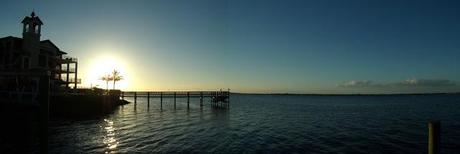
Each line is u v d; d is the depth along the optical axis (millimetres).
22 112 27062
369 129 30047
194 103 79062
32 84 34344
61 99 34469
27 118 26719
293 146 20922
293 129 29609
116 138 22578
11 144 18906
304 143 22062
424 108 69875
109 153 17781
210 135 24812
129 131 26156
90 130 26031
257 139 23375
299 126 32219
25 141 19781
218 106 65688
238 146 20562
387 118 43000
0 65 46156
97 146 19609
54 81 49844
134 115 41438
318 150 19750
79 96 37406
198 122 34062
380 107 76000
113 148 19109
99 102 42094
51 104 33250
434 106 79688
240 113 48969
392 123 36031
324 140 23375
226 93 61219
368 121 38438
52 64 51406
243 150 19359
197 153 18188
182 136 24031
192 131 26875
